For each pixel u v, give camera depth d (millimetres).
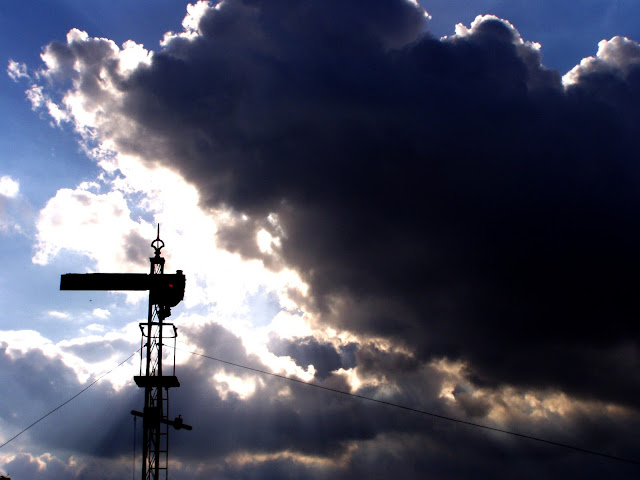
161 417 36000
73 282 37781
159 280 37906
